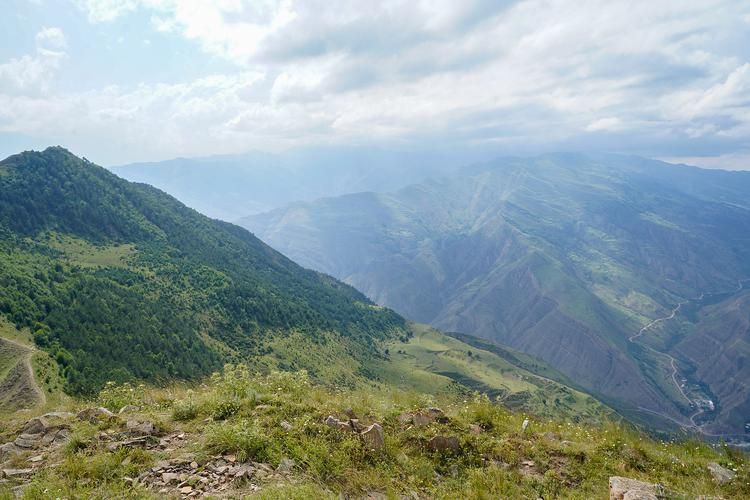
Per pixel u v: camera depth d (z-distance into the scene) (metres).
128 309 117.31
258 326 153.25
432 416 13.64
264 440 10.35
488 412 14.57
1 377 69.50
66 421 11.96
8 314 90.62
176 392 15.95
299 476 9.38
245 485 8.80
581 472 11.46
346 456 10.47
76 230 179.75
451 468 11.31
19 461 9.89
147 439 10.80
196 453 9.98
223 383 14.55
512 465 11.59
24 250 142.38
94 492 8.36
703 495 10.22
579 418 17.41
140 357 96.56
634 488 9.95
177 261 182.12
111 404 14.26
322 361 150.38
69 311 102.94
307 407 12.75
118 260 167.25
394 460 11.10
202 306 147.88
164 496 8.32
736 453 13.27
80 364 83.12
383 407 14.27
